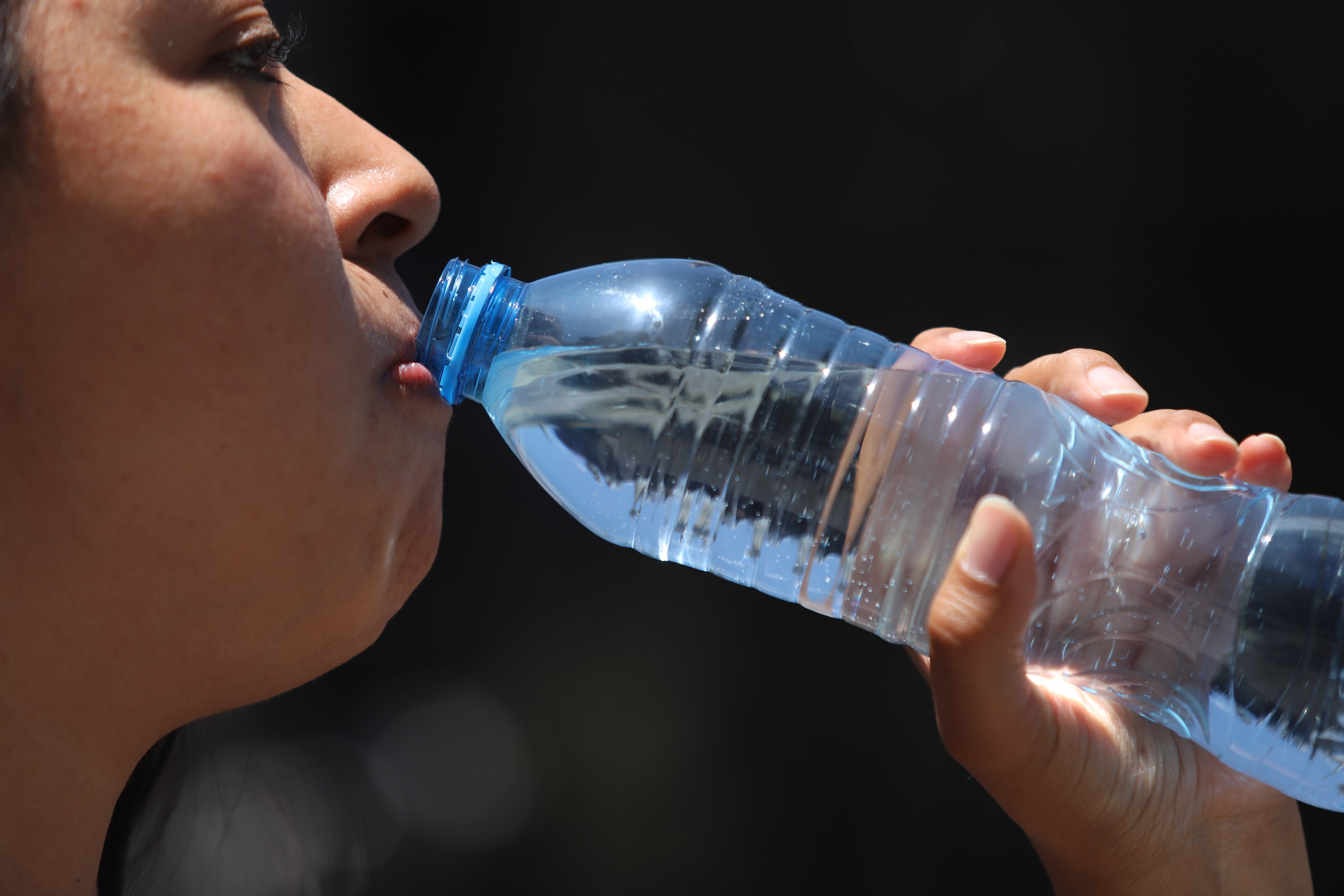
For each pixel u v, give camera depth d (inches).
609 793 157.0
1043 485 63.2
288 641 47.9
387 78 198.8
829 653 164.4
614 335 64.3
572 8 205.6
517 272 193.8
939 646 50.6
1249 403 181.3
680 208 198.2
